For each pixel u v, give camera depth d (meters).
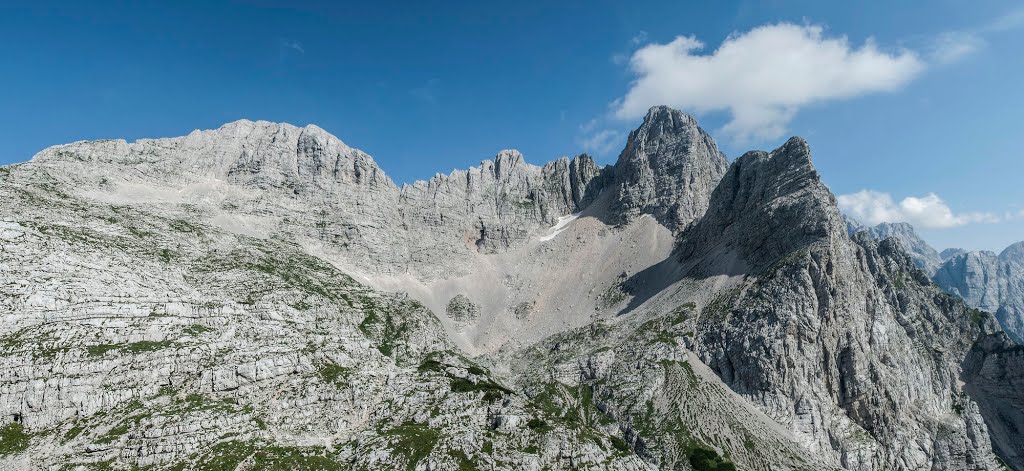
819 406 196.50
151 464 91.44
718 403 192.38
